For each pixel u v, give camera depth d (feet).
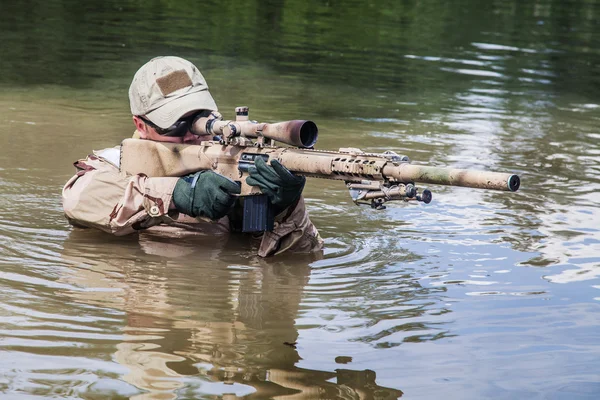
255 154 35.96
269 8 142.00
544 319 31.76
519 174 54.29
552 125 70.95
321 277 35.88
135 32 109.40
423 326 30.89
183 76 38.47
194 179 36.81
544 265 37.65
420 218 44.73
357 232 42.32
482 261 38.17
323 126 66.18
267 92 79.05
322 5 148.36
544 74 95.91
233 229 42.47
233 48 102.99
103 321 30.22
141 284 34.12
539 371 27.53
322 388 25.88
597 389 26.25
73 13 122.31
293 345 28.94
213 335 29.48
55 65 86.48
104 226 39.27
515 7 157.38
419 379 26.73
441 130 66.90
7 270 34.71
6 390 24.97
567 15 150.10
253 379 26.32
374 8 148.77
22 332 28.89
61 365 26.73
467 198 48.88
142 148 38.73
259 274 36.01
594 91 87.71
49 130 60.85
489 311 32.45
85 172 40.52
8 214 42.34
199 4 141.08
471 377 26.94
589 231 42.86
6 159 52.42
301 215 38.68
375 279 35.73
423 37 119.44
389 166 31.91
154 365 27.02
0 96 71.61
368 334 30.07
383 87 84.64
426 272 36.73
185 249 39.19
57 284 33.55
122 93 75.66
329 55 102.01
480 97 81.82
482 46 113.60
